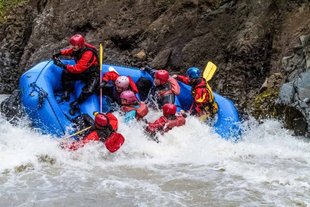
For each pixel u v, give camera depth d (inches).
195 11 385.1
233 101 327.0
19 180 187.6
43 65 259.9
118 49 418.0
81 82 257.3
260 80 332.8
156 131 231.9
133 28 414.0
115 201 171.6
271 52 336.8
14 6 466.6
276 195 179.9
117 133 211.8
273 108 292.0
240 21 358.9
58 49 426.3
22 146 218.5
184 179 194.7
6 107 266.1
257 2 356.2
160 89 265.0
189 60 368.8
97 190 180.9
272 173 203.2
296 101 272.2
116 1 429.7
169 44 387.2
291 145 245.9
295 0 341.7
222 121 257.8
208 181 193.0
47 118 232.8
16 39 453.7
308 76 278.8
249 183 191.6
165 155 223.9
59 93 260.2
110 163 212.4
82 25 436.1
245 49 339.3
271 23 343.9
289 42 329.1
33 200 170.6
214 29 368.2
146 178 195.0
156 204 170.1
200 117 254.5
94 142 215.8
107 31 422.9
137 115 237.5
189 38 378.6
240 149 235.5
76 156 212.4
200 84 261.0
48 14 448.8
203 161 218.1
